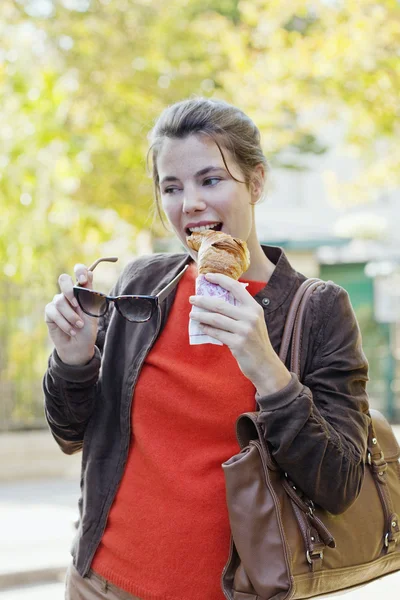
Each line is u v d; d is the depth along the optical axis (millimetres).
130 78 13031
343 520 2424
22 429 12820
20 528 8945
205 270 2332
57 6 12898
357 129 13062
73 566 2641
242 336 2213
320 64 11688
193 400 2486
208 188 2482
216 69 14141
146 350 2590
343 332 2480
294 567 2250
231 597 2309
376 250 21156
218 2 16484
